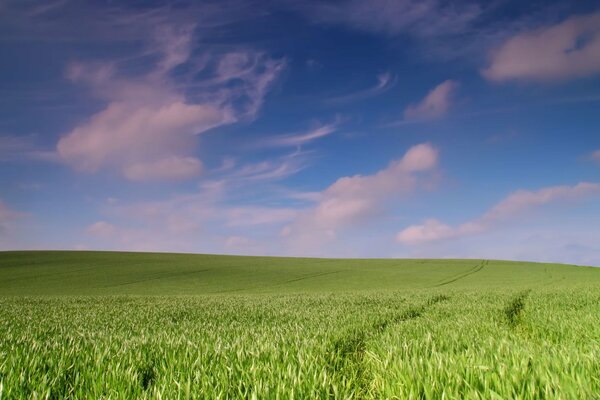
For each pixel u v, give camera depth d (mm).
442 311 16641
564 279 58750
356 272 67938
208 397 4625
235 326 13859
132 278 54000
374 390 5688
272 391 4746
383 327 12242
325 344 7816
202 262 74375
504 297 24078
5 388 5066
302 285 51438
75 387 5352
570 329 10305
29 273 56406
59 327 13945
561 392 3922
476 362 5324
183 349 7770
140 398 4672
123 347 8148
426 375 4926
